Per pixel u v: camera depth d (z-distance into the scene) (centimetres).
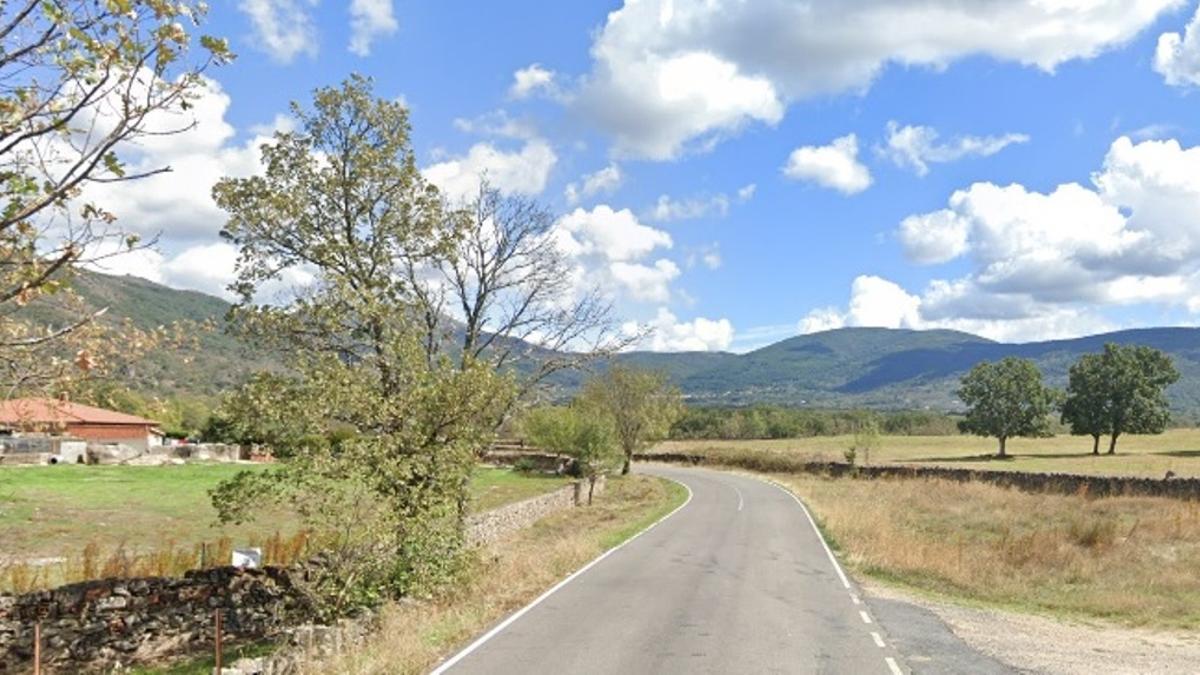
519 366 2519
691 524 3719
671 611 1669
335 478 1569
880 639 1439
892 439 12875
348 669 1126
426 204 2289
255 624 1655
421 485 1777
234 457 5206
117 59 605
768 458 8062
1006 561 2559
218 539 2575
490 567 2055
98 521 2833
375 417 1775
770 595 1911
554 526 3859
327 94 2191
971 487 5241
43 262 622
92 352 643
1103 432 10006
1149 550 2753
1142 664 1309
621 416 7206
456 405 1852
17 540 2467
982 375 10375
